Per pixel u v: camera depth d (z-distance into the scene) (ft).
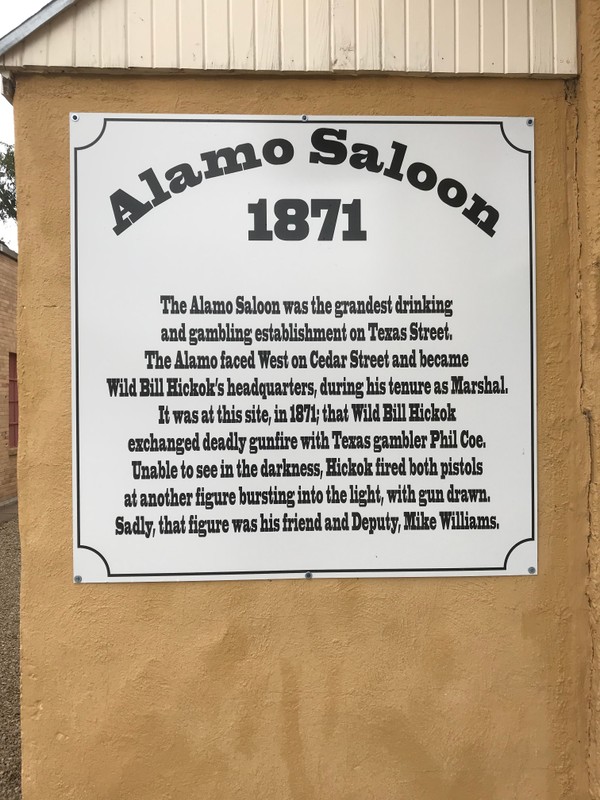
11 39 6.53
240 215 6.81
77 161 6.71
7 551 21.98
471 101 7.00
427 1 6.89
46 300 6.69
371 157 6.90
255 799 6.73
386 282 6.89
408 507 6.87
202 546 6.74
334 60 6.81
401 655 6.84
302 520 6.81
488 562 6.90
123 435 6.70
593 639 6.75
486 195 6.97
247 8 6.75
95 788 6.61
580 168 6.97
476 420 6.91
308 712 6.77
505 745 6.88
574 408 7.01
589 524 6.89
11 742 10.18
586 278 6.87
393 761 6.82
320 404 6.84
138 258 6.73
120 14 6.67
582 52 6.93
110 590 6.68
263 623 6.77
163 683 6.68
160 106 6.79
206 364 6.77
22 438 6.64
